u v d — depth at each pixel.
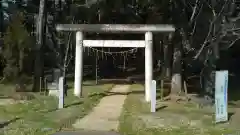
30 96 18.47
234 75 28.27
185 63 20.11
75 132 10.97
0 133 10.67
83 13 23.56
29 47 21.28
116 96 20.44
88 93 21.00
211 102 17.16
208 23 19.78
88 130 11.31
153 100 14.78
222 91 12.65
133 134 10.89
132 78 33.41
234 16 19.98
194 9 16.95
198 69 26.55
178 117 13.56
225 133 11.04
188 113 14.42
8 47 20.39
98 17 24.41
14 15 23.94
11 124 11.97
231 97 20.14
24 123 12.15
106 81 30.56
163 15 18.94
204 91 18.83
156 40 26.14
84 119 13.21
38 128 11.41
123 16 24.42
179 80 18.31
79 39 19.08
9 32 20.45
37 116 13.42
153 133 11.00
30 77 22.45
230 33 18.81
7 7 31.56
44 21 21.98
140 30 18.30
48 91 20.83
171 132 11.14
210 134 10.91
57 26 19.02
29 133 10.73
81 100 17.81
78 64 19.23
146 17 22.81
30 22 27.14
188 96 18.33
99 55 32.78
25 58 21.22
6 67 20.56
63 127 11.69
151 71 18.33
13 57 20.42
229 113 14.41
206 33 19.92
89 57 36.28
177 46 18.30
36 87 21.03
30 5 28.61
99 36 28.03
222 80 12.62
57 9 25.61
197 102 17.22
